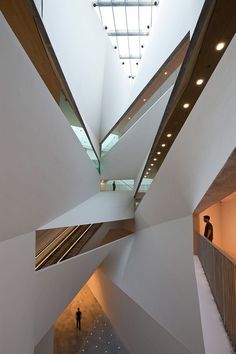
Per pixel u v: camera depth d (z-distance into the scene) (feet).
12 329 12.94
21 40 17.75
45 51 19.43
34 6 13.82
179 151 17.74
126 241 34.17
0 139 10.54
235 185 13.78
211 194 15.28
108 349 29.30
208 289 13.41
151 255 26.20
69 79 25.53
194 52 14.29
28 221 15.10
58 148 19.39
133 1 38.11
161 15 30.40
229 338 9.37
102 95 43.70
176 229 21.34
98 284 38.32
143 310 24.02
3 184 11.27
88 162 33.24
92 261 26.61
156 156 29.50
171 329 18.81
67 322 35.86
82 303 40.24
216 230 24.40
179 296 18.58
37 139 14.85
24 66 12.41
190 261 18.20
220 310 10.84
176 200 20.62
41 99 15.11
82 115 33.40
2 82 10.18
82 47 30.78
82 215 27.73
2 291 12.04
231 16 11.71
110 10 39.86
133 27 43.68
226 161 10.45
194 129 14.79
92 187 35.73
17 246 13.89
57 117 18.70
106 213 33.04
